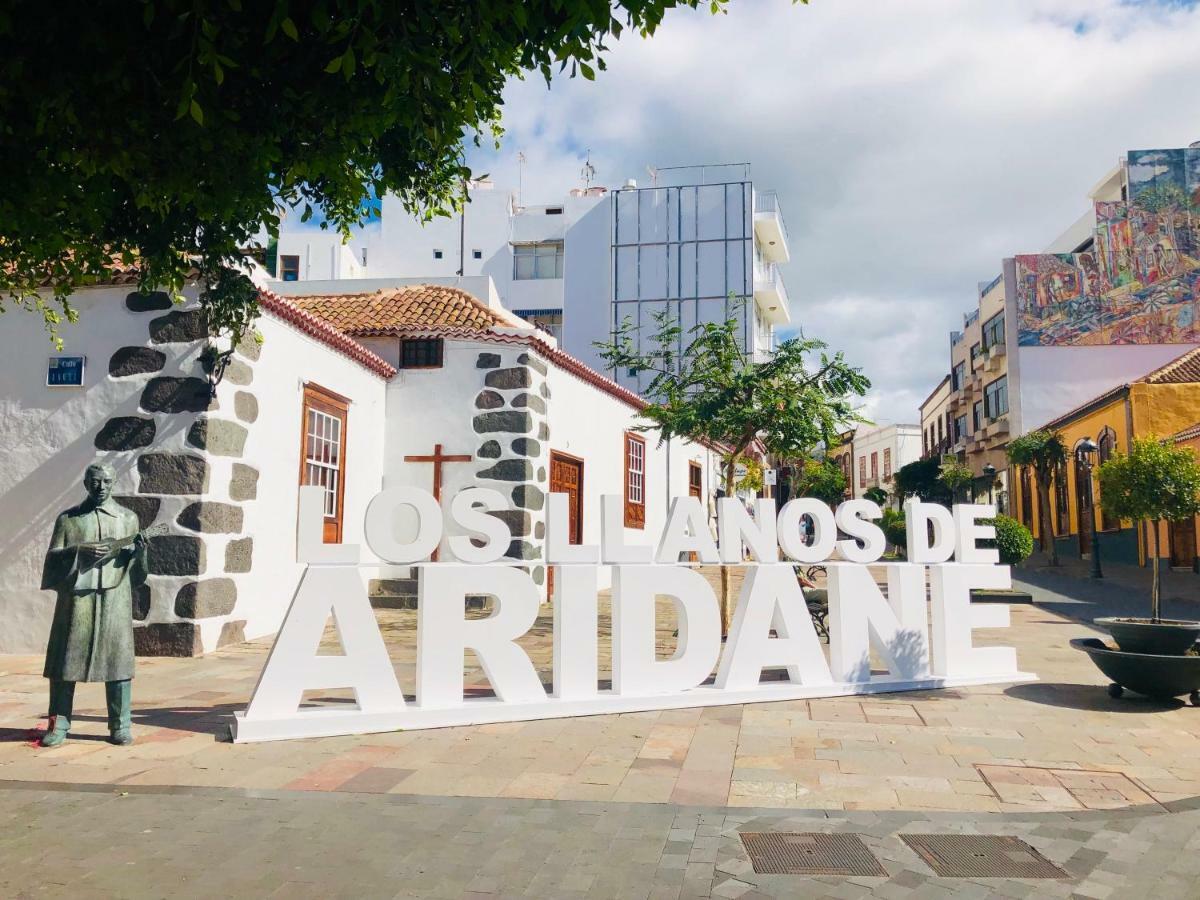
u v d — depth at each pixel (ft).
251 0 12.39
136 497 28.35
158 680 24.45
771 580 23.53
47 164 13.87
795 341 35.17
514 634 21.07
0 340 29.71
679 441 67.10
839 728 19.97
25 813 14.20
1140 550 73.05
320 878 11.72
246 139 13.62
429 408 41.27
